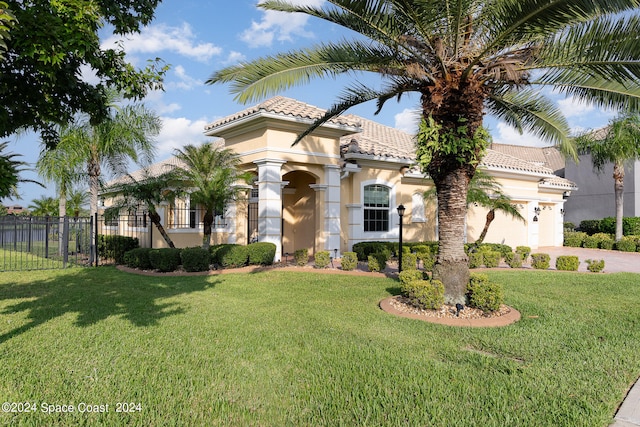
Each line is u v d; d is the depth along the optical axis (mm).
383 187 19797
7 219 18125
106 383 4922
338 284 11742
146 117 17375
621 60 7566
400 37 8719
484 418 4164
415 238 21859
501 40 7969
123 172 17484
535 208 27328
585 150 28797
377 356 5820
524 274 14438
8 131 5562
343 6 8250
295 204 20719
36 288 11273
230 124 16406
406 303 9102
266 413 4258
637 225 29594
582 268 17422
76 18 4688
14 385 4859
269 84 9062
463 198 8898
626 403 4543
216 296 10070
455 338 6777
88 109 6094
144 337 6664
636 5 6039
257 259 15133
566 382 5059
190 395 4633
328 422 4082
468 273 8938
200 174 14562
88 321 7691
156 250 14555
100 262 18188
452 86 8367
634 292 11086
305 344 6332
